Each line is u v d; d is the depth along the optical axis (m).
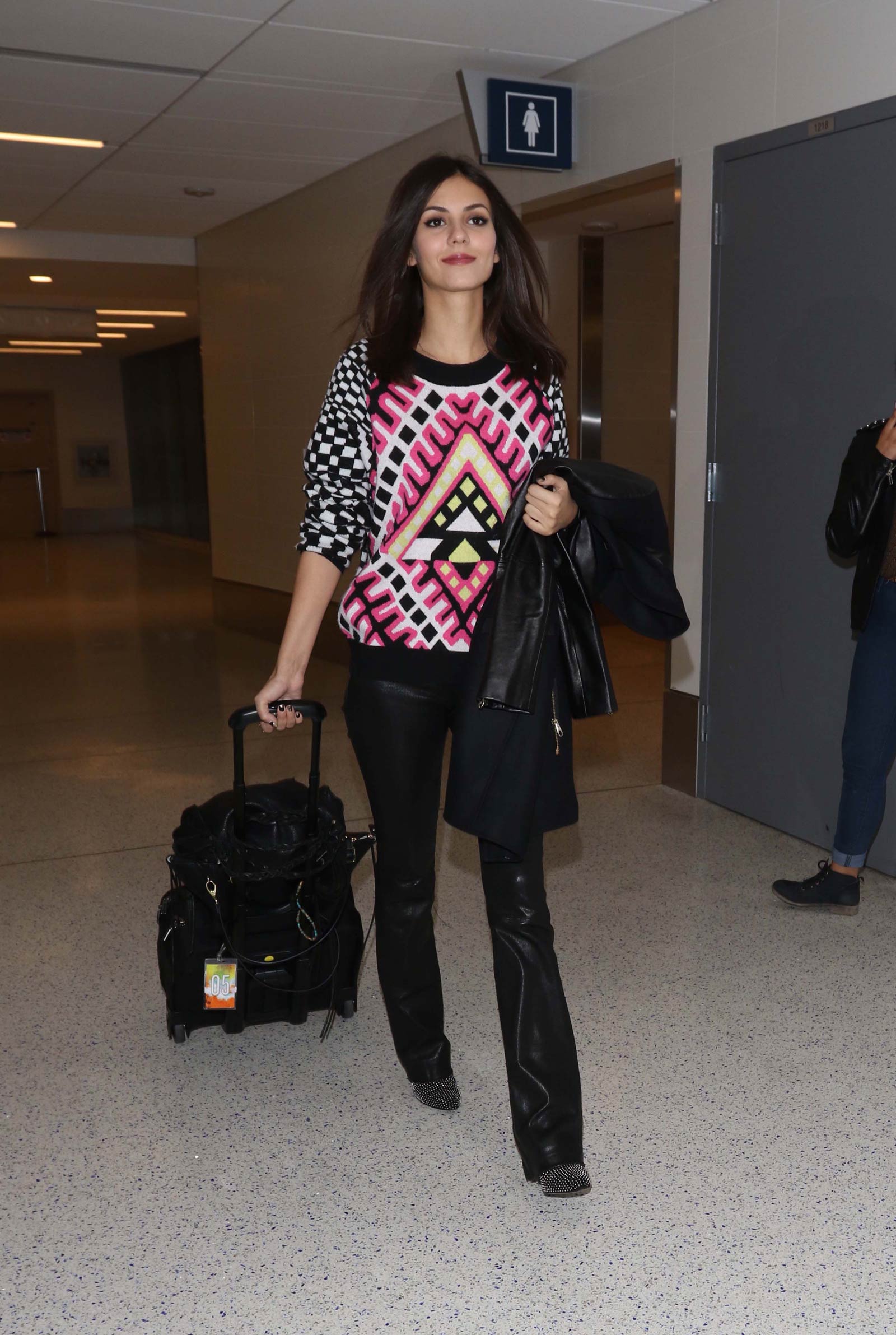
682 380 4.56
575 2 4.19
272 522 8.70
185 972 2.73
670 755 4.86
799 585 4.08
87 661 8.33
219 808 2.73
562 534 2.03
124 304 12.61
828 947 3.30
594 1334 1.86
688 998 3.00
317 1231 2.13
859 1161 2.31
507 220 2.07
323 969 2.80
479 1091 2.59
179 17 4.39
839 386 3.82
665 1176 2.27
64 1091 2.62
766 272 4.08
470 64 4.96
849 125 3.67
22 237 8.89
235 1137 2.43
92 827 4.51
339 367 2.12
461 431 2.04
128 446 21.47
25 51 4.77
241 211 8.27
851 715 3.42
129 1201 2.22
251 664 8.09
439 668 2.10
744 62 4.07
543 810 2.10
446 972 3.18
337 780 5.08
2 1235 2.13
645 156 4.62
